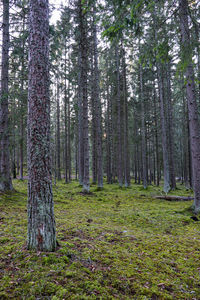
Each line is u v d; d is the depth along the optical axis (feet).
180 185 69.26
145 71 50.98
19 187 36.58
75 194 32.86
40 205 8.82
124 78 51.31
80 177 49.26
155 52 15.75
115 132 66.18
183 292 7.20
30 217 8.96
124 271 8.23
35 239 8.80
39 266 7.68
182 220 17.20
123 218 18.07
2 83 25.09
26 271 7.38
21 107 29.45
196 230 14.57
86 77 34.71
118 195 35.06
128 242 11.73
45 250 8.73
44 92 9.15
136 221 17.08
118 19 12.73
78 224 14.64
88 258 8.89
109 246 10.82
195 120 19.40
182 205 25.98
